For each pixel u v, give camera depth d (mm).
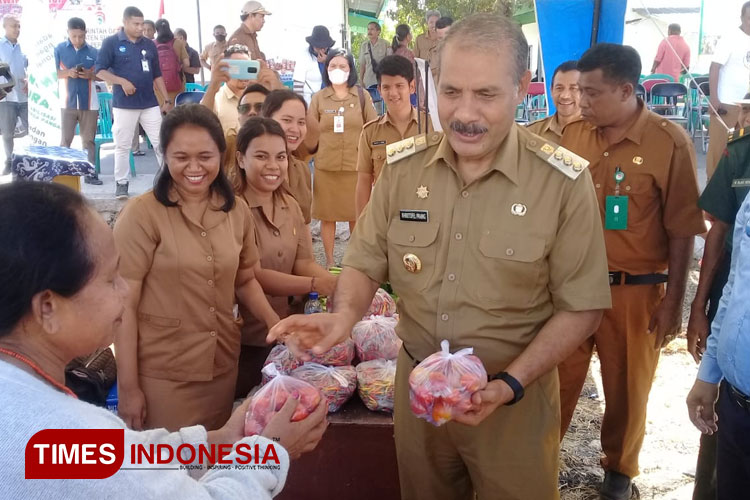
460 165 1856
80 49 9094
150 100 8398
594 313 1816
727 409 1883
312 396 1896
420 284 1907
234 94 4645
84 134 9266
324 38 9031
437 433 2014
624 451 2943
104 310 1206
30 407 1064
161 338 2422
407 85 4750
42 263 1092
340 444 2400
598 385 4176
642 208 2770
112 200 8211
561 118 3625
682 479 3154
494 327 1828
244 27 7910
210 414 2551
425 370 1708
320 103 5848
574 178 1763
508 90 1663
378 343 2691
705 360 2012
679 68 10789
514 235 1784
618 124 2730
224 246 2455
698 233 2713
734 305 1793
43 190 1150
